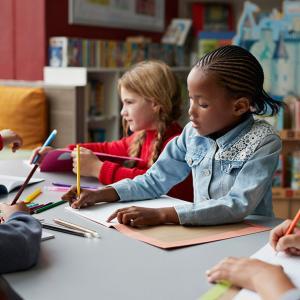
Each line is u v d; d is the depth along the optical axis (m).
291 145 2.88
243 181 1.19
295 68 2.90
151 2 4.37
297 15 2.88
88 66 3.46
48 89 3.13
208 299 0.76
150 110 1.75
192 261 0.92
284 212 2.94
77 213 1.21
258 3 4.52
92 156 1.66
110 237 1.04
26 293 0.78
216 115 1.18
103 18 3.83
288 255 0.94
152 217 1.12
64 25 3.55
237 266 0.81
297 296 0.72
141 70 1.76
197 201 1.32
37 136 3.09
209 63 1.18
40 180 1.59
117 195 1.32
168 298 0.77
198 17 4.55
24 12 3.47
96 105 3.53
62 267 0.89
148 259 0.93
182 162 1.42
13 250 0.86
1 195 1.42
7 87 3.19
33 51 3.47
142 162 1.79
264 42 2.91
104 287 0.81
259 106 1.26
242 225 1.13
